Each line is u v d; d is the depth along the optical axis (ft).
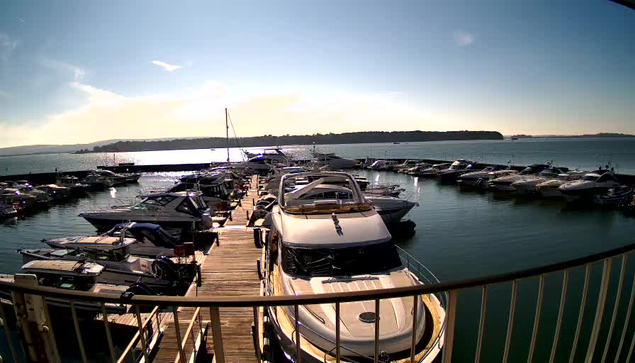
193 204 59.57
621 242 59.72
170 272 39.52
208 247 57.52
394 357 17.79
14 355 7.70
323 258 22.68
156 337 23.47
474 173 129.18
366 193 78.38
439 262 51.26
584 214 80.43
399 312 19.54
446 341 7.23
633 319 32.68
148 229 48.03
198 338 22.77
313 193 46.91
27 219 86.02
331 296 6.59
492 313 35.32
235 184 104.47
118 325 29.78
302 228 24.48
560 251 55.62
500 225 72.08
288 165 140.15
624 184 101.19
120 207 68.85
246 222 64.39
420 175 161.79
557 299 37.68
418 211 87.25
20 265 52.39
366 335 17.98
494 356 29.01
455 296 7.07
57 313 30.78
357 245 23.32
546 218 77.46
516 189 110.42
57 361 7.79
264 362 21.42
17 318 7.51
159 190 106.52
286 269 22.90
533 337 7.89
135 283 34.47
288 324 20.44
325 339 18.17
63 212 94.94
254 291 33.40
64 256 36.73
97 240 41.57
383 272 22.65
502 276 7.15
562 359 28.04
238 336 24.84
